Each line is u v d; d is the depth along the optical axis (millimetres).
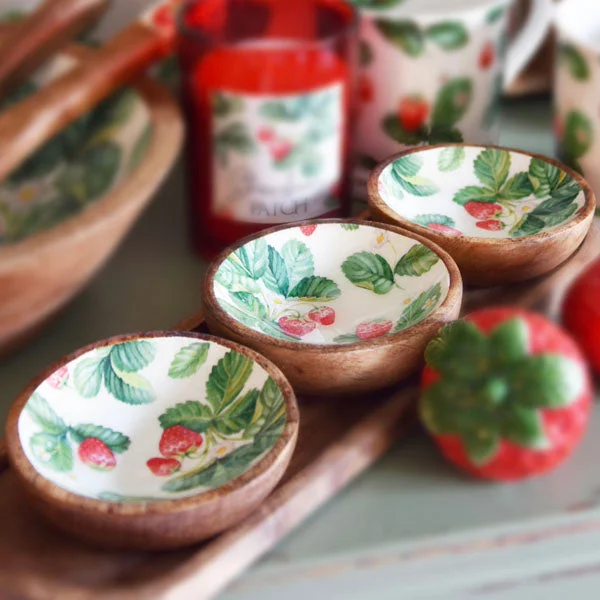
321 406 674
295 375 659
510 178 771
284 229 717
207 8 755
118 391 659
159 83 739
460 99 782
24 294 647
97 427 650
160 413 660
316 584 625
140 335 662
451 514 640
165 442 650
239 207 747
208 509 597
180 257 789
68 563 608
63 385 647
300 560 623
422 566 632
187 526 599
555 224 734
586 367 658
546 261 723
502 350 634
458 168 778
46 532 619
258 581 620
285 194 743
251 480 604
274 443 618
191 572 602
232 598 620
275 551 625
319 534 632
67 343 728
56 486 599
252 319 694
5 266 625
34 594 599
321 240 724
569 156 784
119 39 708
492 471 638
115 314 747
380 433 656
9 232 774
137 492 632
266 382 646
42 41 708
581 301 671
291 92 717
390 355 654
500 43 787
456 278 684
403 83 774
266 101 716
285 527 626
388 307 708
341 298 718
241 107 719
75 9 709
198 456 643
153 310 750
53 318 720
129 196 659
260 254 711
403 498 646
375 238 720
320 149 737
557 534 639
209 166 743
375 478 654
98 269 696
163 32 737
